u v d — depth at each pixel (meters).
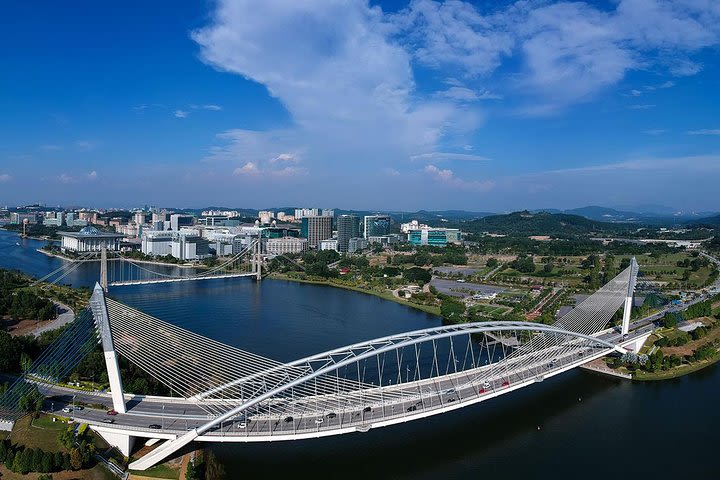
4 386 169.12
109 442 142.75
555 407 190.75
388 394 167.50
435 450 158.75
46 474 131.62
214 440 136.75
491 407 190.12
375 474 145.00
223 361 179.25
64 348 184.62
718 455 158.50
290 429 141.75
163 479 133.62
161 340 187.25
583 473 147.88
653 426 176.62
